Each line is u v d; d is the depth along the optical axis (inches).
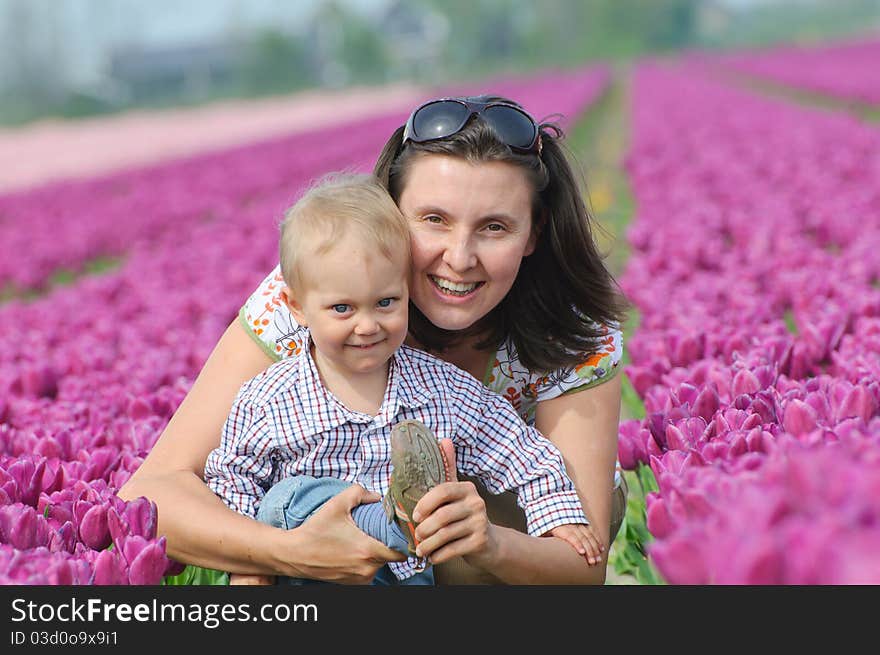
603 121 1943.9
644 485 211.8
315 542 161.2
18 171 2346.2
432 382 183.3
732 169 918.4
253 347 191.5
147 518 157.2
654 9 6756.9
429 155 172.9
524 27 7239.2
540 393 195.8
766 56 4301.2
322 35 6963.6
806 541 95.2
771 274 418.3
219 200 1148.5
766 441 156.9
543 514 175.8
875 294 319.9
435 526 150.3
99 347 373.1
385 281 168.1
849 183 842.8
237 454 177.6
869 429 149.7
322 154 1626.5
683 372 235.8
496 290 178.4
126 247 928.9
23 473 182.7
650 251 530.6
